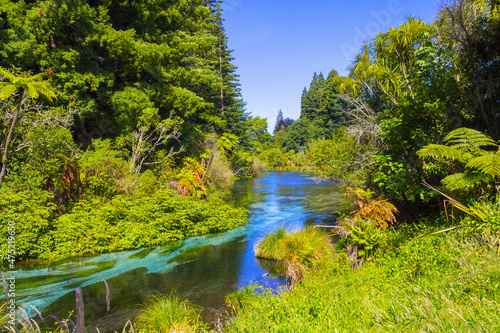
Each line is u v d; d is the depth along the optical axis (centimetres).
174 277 693
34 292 597
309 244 748
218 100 3578
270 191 2348
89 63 1384
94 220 905
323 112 5997
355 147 1123
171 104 1809
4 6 1079
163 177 1576
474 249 395
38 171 895
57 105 1210
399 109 762
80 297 213
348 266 563
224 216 1212
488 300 279
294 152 6106
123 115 1478
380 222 677
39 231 795
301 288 501
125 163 1277
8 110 887
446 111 681
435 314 273
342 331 298
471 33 698
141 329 457
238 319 420
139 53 1524
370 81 1155
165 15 1827
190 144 2200
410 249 502
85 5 1252
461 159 475
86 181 1080
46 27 1177
